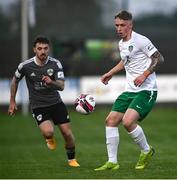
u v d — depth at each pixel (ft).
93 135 189.88
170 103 279.28
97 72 293.43
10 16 310.86
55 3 312.71
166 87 278.87
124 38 103.91
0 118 252.62
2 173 105.40
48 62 110.11
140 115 102.68
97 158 130.41
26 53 263.49
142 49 102.83
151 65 101.55
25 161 127.34
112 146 104.68
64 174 101.91
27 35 275.80
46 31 306.35
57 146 163.22
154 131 200.03
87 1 314.96
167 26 309.42
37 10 310.04
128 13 103.19
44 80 106.11
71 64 293.43
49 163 121.60
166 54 296.51
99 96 277.23
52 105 111.14
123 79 276.21
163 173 100.99
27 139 183.32
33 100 111.34
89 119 243.60
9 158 135.03
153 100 103.96
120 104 104.73
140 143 104.22
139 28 309.42
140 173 100.78
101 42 303.48
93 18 313.53
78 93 278.26
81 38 304.91
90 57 296.71
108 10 314.76
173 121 233.96
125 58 104.22
